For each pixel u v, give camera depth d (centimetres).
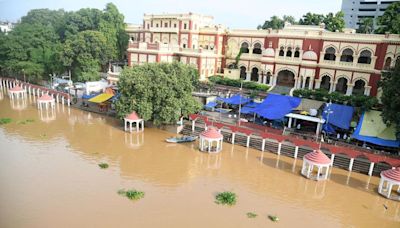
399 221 2517
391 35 4144
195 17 6006
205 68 5578
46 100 5266
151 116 4262
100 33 6538
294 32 4956
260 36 5478
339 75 4631
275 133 3988
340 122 3791
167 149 3731
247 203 2634
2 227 2016
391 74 3503
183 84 4200
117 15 7519
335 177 3212
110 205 2462
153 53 5344
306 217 2484
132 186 2794
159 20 6378
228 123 4306
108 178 2919
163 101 4125
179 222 2295
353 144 3619
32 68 6644
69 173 2972
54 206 2394
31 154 3378
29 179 2794
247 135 3844
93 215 2312
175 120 4178
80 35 6444
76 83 6378
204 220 2342
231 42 5872
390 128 3525
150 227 2212
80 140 3897
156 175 3048
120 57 7394
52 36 7556
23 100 5959
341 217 2522
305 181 3092
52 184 2734
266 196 2775
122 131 4316
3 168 2667
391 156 3250
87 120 4794
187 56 5528
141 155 3519
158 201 2572
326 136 3850
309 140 3603
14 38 6669
